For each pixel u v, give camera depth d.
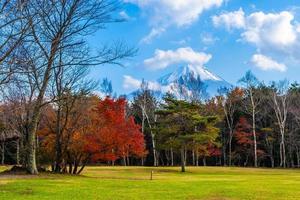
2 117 41.25
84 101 42.09
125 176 45.75
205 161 97.06
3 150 67.50
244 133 86.25
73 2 32.69
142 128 82.12
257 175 51.59
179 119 62.16
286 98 86.06
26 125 37.94
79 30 33.78
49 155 43.12
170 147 62.00
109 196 22.00
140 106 85.06
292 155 91.12
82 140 41.38
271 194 24.33
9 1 22.69
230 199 21.89
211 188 27.55
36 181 29.66
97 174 48.38
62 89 39.78
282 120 83.56
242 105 90.69
